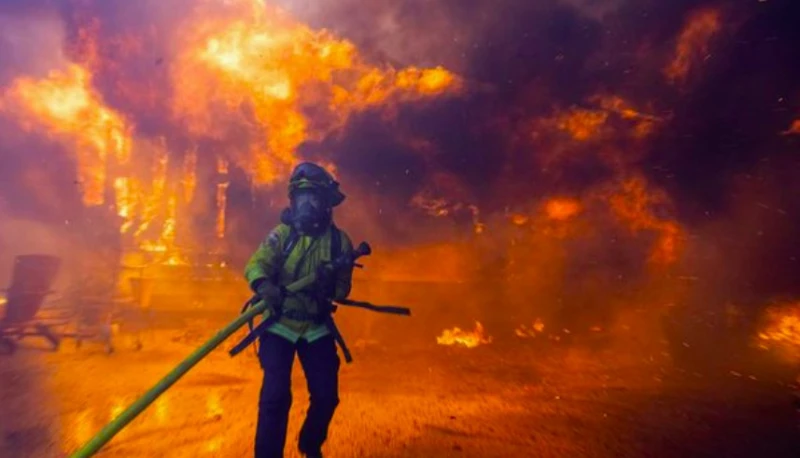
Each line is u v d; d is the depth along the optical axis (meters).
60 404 5.33
